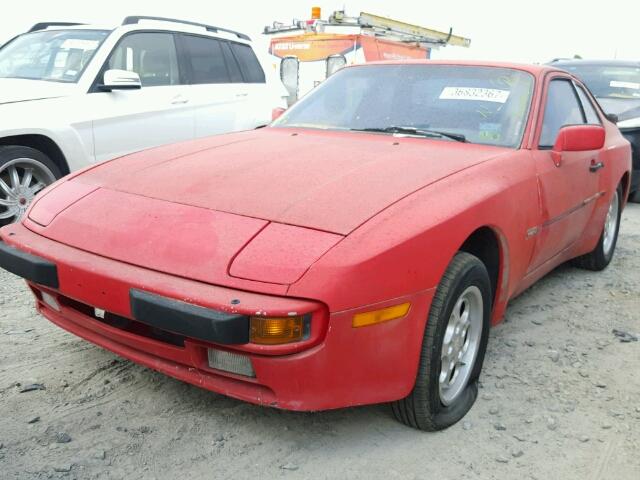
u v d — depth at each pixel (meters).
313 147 3.29
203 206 2.60
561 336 3.87
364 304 2.28
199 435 2.61
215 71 6.93
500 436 2.74
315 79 12.86
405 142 3.42
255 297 2.20
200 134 6.63
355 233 2.35
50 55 5.98
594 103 4.84
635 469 2.58
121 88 5.69
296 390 2.30
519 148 3.44
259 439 2.61
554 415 2.94
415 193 2.64
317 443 2.61
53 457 2.40
